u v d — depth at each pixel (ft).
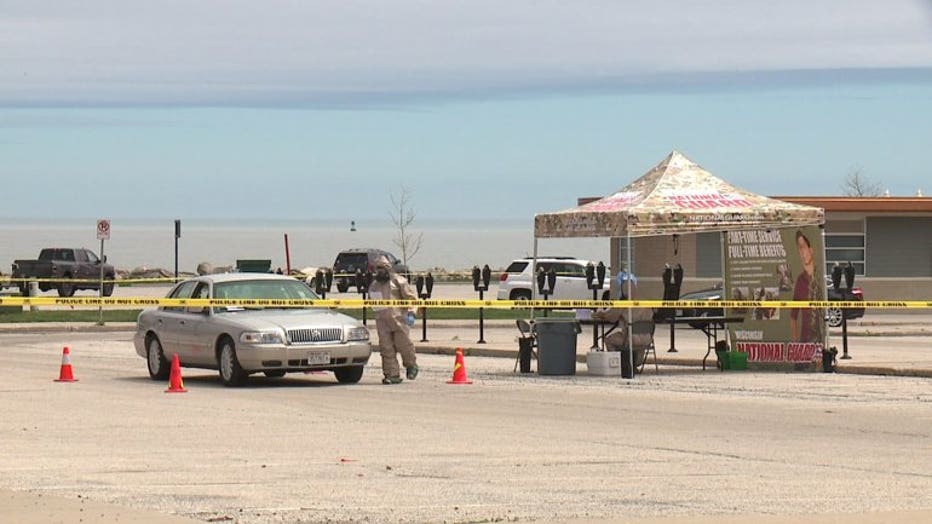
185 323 268.21
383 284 268.41
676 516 126.21
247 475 151.12
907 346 382.83
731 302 296.30
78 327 467.52
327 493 139.23
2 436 185.37
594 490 141.28
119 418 206.80
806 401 233.76
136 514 126.52
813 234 293.02
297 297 279.28
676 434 188.14
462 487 143.13
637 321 287.07
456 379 267.18
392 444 176.96
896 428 195.52
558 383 268.00
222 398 237.86
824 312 293.64
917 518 124.88
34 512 127.54
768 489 142.20
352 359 261.65
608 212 281.13
